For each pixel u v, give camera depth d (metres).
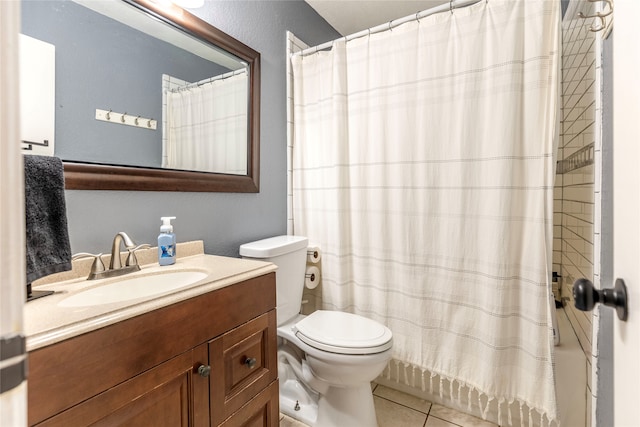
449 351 1.43
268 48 1.71
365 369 1.23
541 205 1.21
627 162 0.48
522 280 1.28
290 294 1.56
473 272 1.37
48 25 0.90
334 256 1.71
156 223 1.18
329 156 1.73
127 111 1.09
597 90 1.02
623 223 0.50
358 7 2.04
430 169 1.44
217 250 1.43
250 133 1.58
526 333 1.26
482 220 1.34
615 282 0.52
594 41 1.16
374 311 1.63
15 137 0.25
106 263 1.00
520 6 1.23
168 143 1.22
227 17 1.46
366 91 1.61
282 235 1.83
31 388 0.52
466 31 1.34
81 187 0.96
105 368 0.62
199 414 0.81
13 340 0.25
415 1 1.97
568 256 1.77
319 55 1.76
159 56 1.18
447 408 1.55
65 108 0.93
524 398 1.27
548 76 1.20
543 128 1.21
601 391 0.85
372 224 1.62
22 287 0.25
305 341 1.33
